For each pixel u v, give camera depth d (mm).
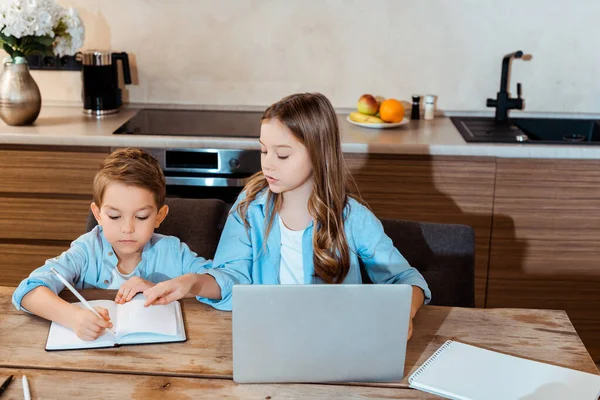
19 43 2875
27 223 2959
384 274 1737
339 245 1709
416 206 2883
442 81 3301
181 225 2012
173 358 1437
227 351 1470
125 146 2832
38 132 2850
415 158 2820
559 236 2902
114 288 1805
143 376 1377
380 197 2877
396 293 1309
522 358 1456
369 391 1352
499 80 3297
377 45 3258
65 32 2949
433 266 1949
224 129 2977
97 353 1444
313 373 1366
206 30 3268
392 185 2857
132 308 1562
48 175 2885
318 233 1698
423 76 3297
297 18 3234
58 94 3357
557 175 2822
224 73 3326
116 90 3248
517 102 3195
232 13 3238
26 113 2916
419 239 1957
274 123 1576
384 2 3195
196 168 2857
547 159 2805
